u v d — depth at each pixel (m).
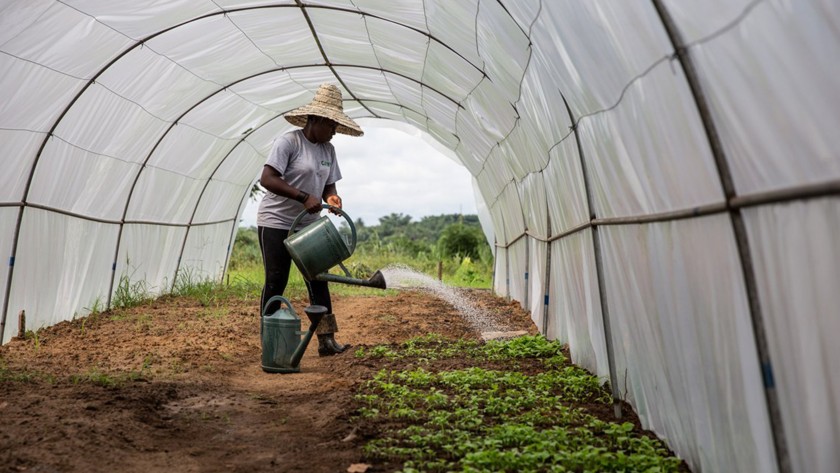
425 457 3.83
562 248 6.82
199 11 7.46
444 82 8.70
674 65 2.99
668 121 3.24
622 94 3.81
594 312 5.46
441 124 11.54
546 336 7.85
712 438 3.33
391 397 5.06
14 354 6.67
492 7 5.20
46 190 8.09
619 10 3.28
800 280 2.37
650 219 3.77
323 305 7.02
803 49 2.11
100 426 4.18
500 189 11.21
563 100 5.03
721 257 2.96
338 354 7.05
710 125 2.82
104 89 8.02
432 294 14.26
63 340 7.59
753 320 2.71
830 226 2.15
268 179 6.54
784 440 2.62
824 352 2.28
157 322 8.98
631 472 3.51
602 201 4.86
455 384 5.49
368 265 22.17
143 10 6.99
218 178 13.09
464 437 4.05
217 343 7.59
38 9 6.28
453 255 26.64
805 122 2.18
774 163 2.42
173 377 5.76
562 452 3.68
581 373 5.88
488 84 7.25
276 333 6.21
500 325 9.39
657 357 4.07
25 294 7.93
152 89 8.75
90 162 8.74
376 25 7.83
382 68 9.80
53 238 8.41
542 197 7.65
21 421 4.21
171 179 11.20
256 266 20.61
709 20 2.61
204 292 12.16
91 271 9.51
